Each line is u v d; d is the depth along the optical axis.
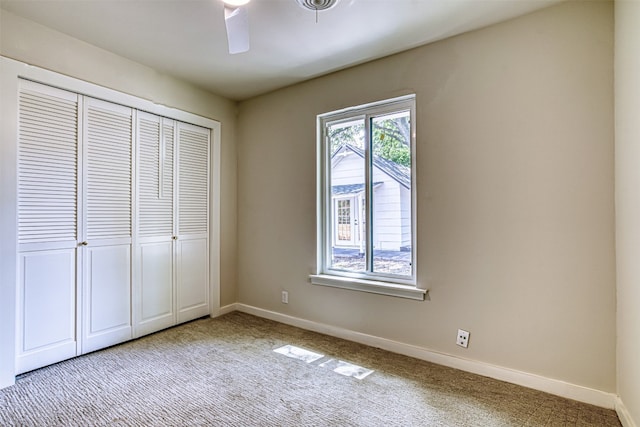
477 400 1.89
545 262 1.99
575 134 1.90
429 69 2.41
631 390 1.60
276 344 2.71
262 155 3.44
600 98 1.84
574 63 1.91
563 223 1.94
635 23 1.52
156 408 1.80
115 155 2.67
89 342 2.51
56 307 2.34
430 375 2.19
